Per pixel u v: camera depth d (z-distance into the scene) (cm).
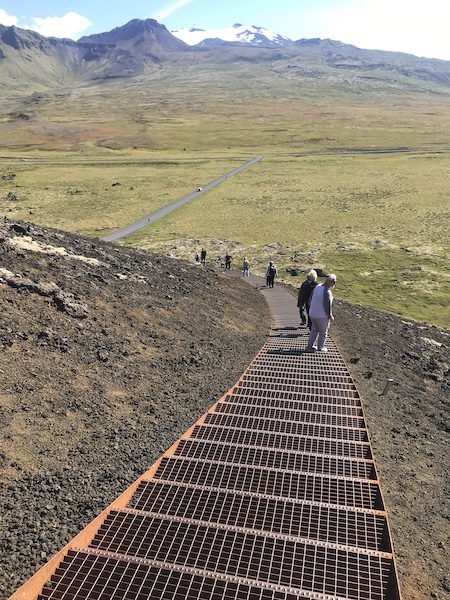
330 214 7206
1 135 18750
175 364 1162
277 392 960
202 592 341
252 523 457
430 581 511
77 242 2014
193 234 6353
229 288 2480
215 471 570
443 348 2175
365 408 1038
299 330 1831
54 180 10594
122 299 1453
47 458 675
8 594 442
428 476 772
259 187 9619
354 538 438
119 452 731
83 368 966
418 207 7275
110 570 363
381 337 2031
